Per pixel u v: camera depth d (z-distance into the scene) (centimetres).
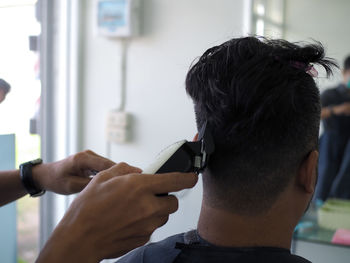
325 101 131
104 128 155
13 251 145
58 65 156
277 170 55
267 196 56
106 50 152
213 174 58
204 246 59
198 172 55
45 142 156
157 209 47
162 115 145
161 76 144
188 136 141
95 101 156
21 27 146
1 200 89
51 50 156
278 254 57
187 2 138
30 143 150
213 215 59
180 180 50
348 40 127
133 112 150
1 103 139
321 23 129
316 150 58
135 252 67
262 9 131
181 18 139
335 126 131
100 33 147
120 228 46
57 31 155
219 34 133
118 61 150
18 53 145
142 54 146
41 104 154
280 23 132
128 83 150
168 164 53
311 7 130
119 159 153
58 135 158
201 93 59
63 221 46
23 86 147
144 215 46
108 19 145
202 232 61
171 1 140
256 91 54
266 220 57
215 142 57
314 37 130
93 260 45
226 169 57
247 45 58
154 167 52
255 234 57
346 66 127
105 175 50
